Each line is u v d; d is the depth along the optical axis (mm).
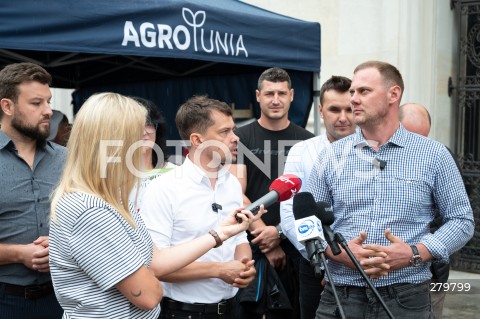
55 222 2100
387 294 2824
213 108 2928
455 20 7090
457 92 7109
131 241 2131
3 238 2881
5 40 3432
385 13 6875
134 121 2174
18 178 2926
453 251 2838
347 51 7105
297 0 7301
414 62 6809
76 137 2152
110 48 3818
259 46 4809
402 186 2848
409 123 3863
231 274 2797
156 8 4012
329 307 2980
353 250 2764
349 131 3811
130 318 2145
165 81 6672
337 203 2965
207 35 4348
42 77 2945
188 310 2857
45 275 2971
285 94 4254
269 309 3674
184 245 2512
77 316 2107
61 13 3623
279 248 3889
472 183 7047
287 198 2691
